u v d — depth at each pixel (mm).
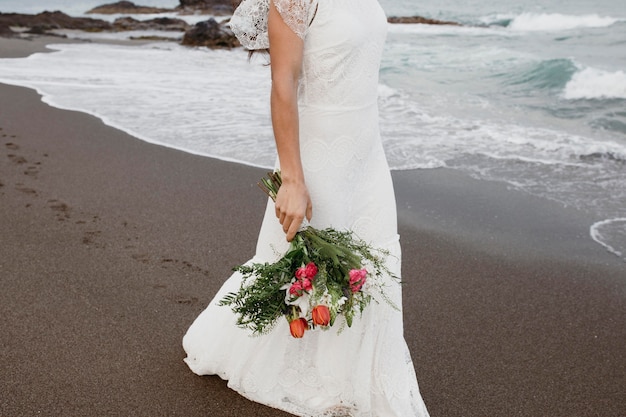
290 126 2201
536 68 10938
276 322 2572
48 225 4629
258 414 2695
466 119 8234
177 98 9148
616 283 4184
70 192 5344
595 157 6691
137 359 3049
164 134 7234
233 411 2709
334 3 2203
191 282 3873
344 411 2686
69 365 2980
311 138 2371
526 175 6172
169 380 2889
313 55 2252
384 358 2605
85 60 12898
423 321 3643
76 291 3684
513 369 3217
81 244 4332
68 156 6332
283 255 2559
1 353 3053
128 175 5848
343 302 2207
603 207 5426
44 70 11156
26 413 2650
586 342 3502
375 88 2438
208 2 32938
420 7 28547
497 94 9758
